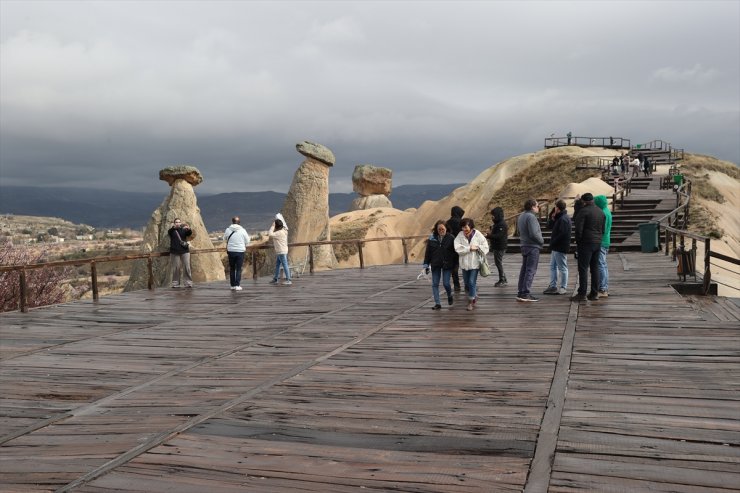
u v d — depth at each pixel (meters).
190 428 5.94
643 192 36.34
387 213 87.44
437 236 12.31
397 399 6.66
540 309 11.80
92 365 8.89
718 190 61.91
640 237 23.16
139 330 11.72
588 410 6.08
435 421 5.93
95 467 5.08
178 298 16.19
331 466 4.95
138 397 7.17
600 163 66.38
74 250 96.94
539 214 28.33
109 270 78.19
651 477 4.58
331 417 6.14
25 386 7.79
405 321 11.35
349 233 76.94
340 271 21.95
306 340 10.12
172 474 4.88
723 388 6.66
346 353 8.98
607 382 7.01
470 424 5.81
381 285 17.19
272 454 5.23
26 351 9.93
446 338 9.70
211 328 11.66
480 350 8.79
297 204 39.78
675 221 26.12
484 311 11.91
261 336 10.65
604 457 4.96
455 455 5.10
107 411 6.67
